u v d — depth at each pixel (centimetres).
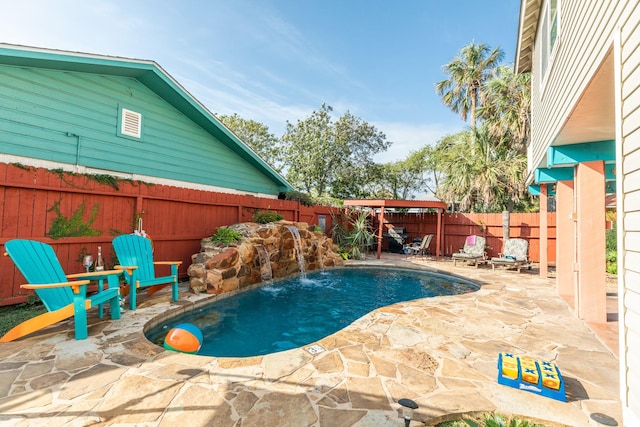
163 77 700
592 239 481
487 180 1286
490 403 259
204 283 596
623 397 233
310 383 282
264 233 776
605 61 277
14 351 332
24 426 218
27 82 546
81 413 233
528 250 1112
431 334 413
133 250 511
